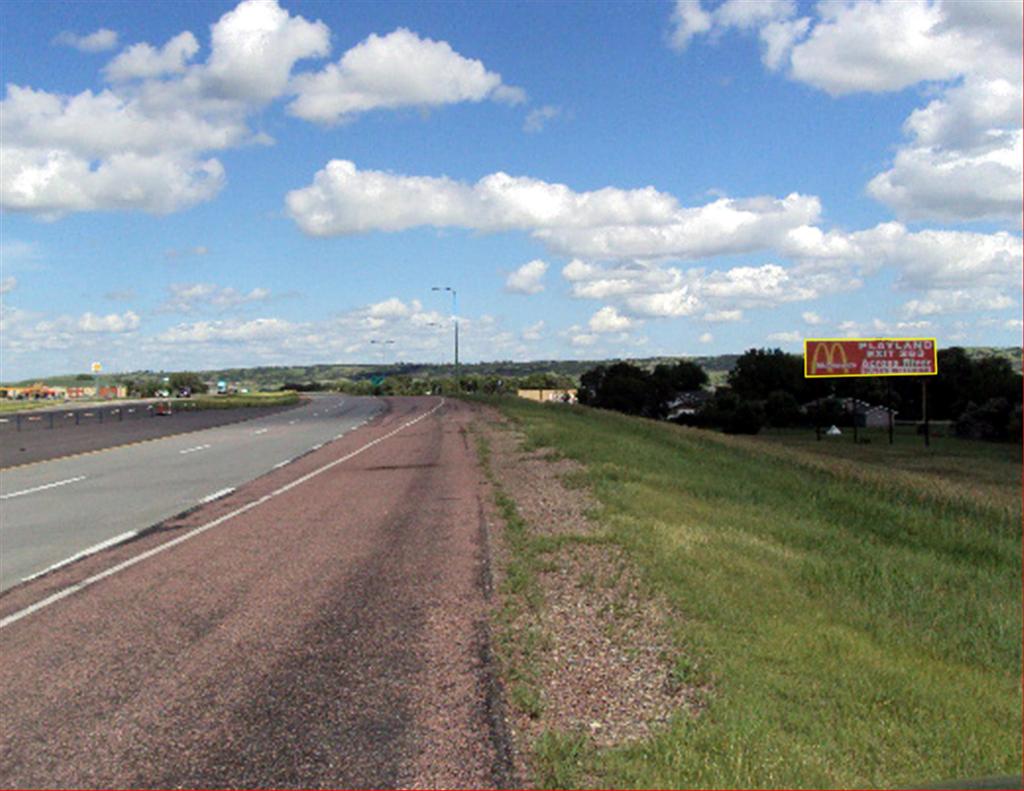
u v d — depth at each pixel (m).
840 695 6.26
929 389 110.12
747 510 17.00
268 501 16.83
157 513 15.84
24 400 95.38
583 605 8.23
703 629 7.43
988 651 9.07
